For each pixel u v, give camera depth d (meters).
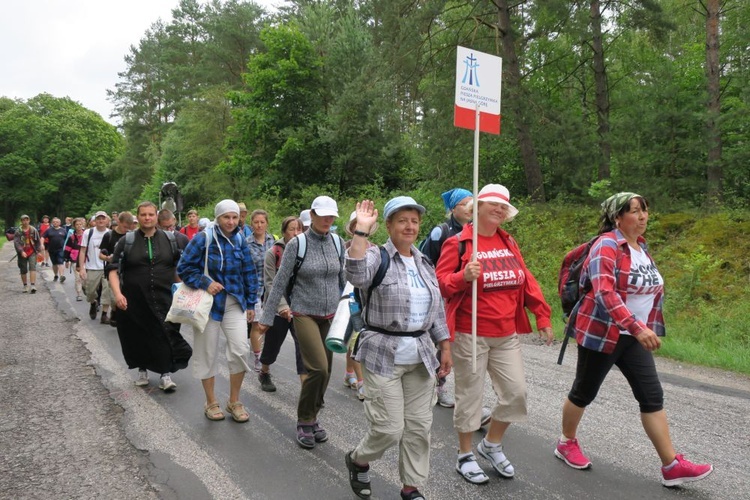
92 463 3.90
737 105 13.41
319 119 23.34
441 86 15.31
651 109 12.95
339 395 5.50
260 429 4.58
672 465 3.48
